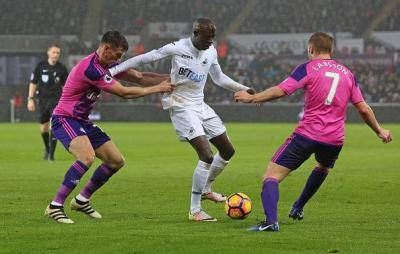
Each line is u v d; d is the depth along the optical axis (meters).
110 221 23.72
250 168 42.53
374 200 28.95
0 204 27.78
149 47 132.38
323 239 20.28
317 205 27.52
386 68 120.88
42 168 42.78
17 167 43.41
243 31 133.25
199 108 25.39
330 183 34.69
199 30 24.25
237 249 18.86
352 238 20.48
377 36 125.00
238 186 34.12
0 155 52.59
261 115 114.81
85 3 139.88
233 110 115.75
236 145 62.69
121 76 24.47
